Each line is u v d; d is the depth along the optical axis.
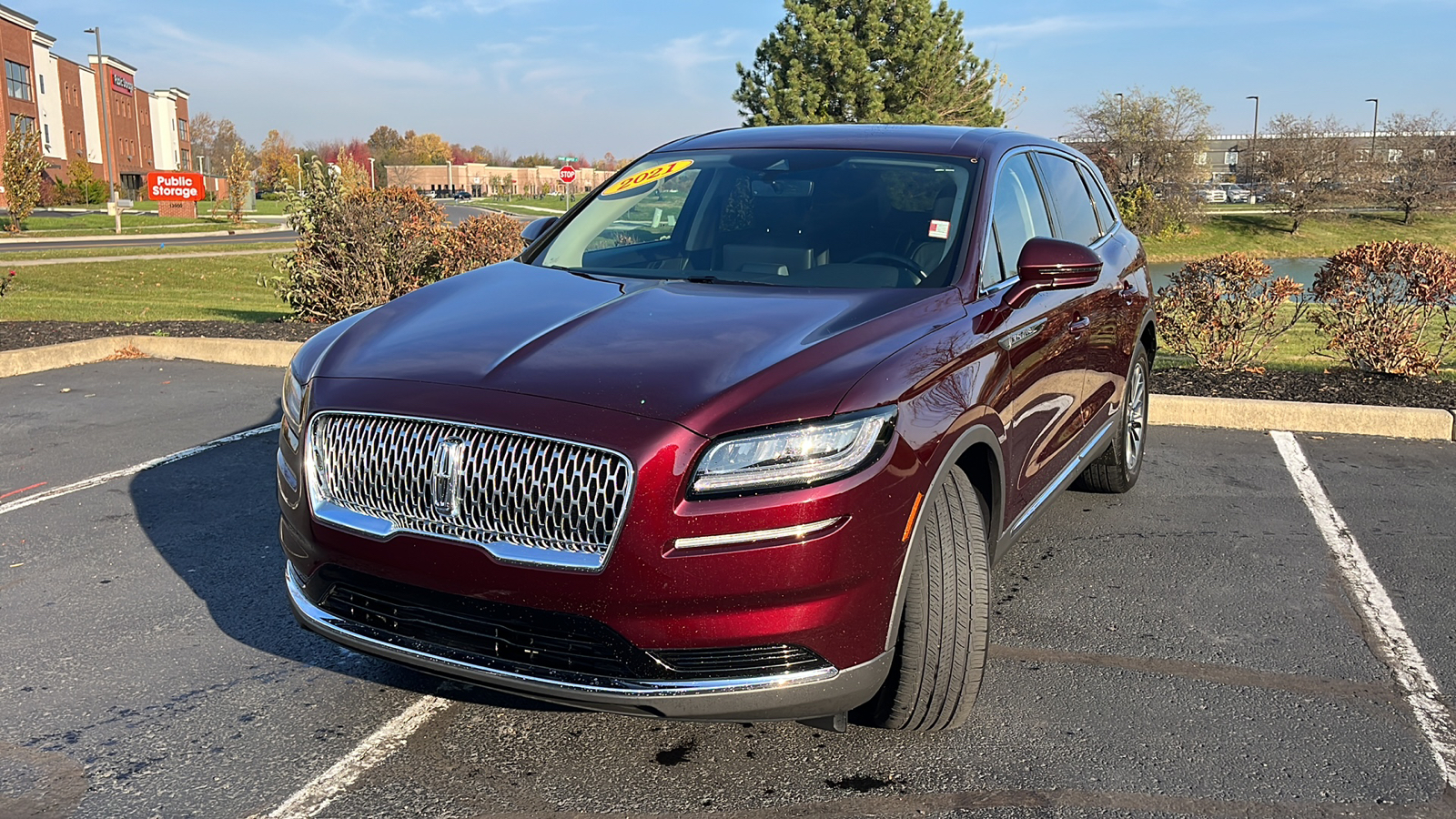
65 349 9.70
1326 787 3.03
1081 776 3.07
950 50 20.84
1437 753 3.22
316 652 3.89
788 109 20.06
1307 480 6.16
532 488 2.68
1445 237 57.47
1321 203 59.25
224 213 64.06
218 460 6.45
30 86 73.19
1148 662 3.83
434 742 3.27
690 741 3.27
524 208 84.69
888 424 2.79
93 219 53.03
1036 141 4.85
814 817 2.87
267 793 2.99
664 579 2.61
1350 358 8.78
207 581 4.57
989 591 3.11
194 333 10.89
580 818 2.87
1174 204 57.44
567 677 2.71
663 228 4.17
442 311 3.47
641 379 2.81
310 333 10.92
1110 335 4.88
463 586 2.75
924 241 3.78
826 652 2.72
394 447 2.83
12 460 6.45
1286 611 4.30
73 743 3.25
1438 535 5.21
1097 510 5.61
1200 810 2.91
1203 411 7.51
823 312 3.24
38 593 4.41
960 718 3.18
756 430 2.66
